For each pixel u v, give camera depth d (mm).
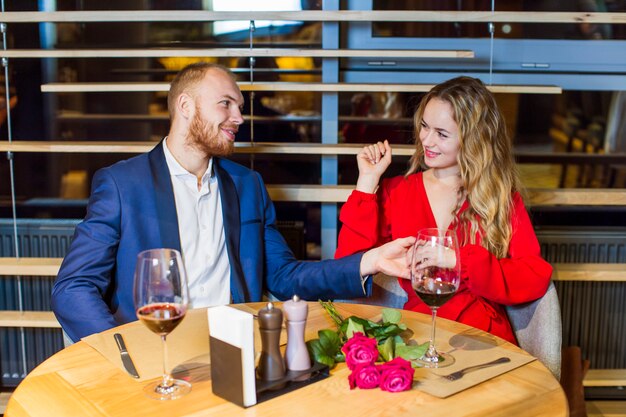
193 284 1966
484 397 1161
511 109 2742
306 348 1237
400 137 2715
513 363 1304
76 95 2744
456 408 1117
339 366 1285
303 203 2805
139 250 1893
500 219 1998
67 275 1832
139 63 2729
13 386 2799
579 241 2664
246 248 2025
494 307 1945
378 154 2123
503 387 1202
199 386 1188
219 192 2031
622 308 2703
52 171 2803
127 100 2754
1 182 2799
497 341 1426
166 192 1936
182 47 2693
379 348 1295
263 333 1173
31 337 2773
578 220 2801
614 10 2635
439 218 2070
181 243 1957
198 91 1952
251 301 1984
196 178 1996
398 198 2119
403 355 1286
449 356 1334
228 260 2014
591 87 2717
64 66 2727
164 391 1163
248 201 2064
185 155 1990
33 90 2734
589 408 2670
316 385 1201
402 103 2693
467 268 1857
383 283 1963
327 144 2520
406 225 2062
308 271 1921
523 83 2711
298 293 1938
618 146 2756
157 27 2684
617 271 2490
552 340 1835
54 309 1793
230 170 2082
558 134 2754
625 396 2762
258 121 2729
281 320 1174
